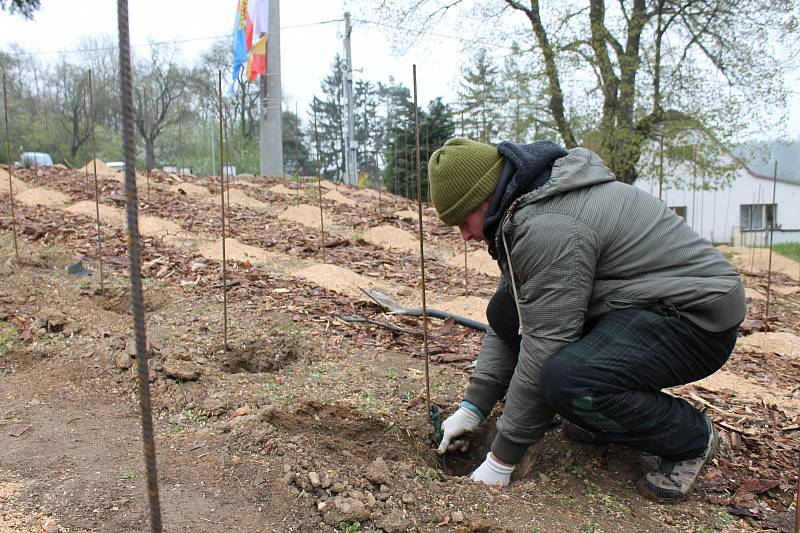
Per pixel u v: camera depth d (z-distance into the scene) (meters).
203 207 7.29
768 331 4.88
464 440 2.54
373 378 2.93
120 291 3.81
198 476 1.94
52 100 29.84
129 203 0.99
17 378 2.66
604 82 11.63
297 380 2.83
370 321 3.72
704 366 1.99
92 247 4.94
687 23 11.72
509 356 2.45
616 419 1.91
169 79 30.41
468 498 1.94
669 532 1.88
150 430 1.08
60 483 1.85
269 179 11.20
